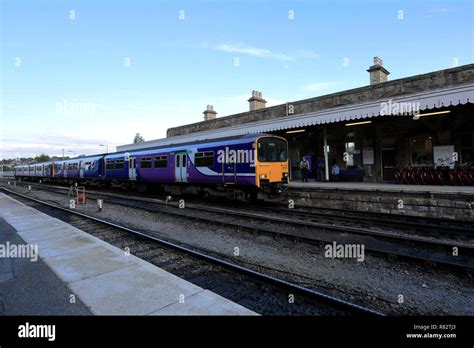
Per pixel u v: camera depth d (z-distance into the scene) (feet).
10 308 11.56
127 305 11.43
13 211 38.81
